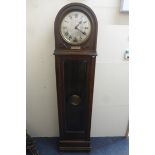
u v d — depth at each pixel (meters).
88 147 1.68
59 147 1.69
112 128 1.86
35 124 1.81
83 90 1.51
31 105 1.73
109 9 1.44
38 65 1.58
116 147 1.77
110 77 1.64
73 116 1.61
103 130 1.87
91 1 1.42
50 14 1.44
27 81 1.63
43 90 1.67
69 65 1.40
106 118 1.81
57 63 1.34
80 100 1.56
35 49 1.53
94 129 1.87
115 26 1.48
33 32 1.48
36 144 1.80
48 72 1.61
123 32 1.50
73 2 1.34
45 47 1.53
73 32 1.29
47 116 1.78
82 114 1.60
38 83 1.65
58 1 1.41
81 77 1.46
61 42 1.31
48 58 1.56
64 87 1.45
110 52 1.56
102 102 1.73
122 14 1.45
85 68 1.41
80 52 1.30
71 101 1.57
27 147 1.63
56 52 1.30
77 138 1.67
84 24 1.28
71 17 1.27
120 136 1.89
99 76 1.63
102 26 1.48
